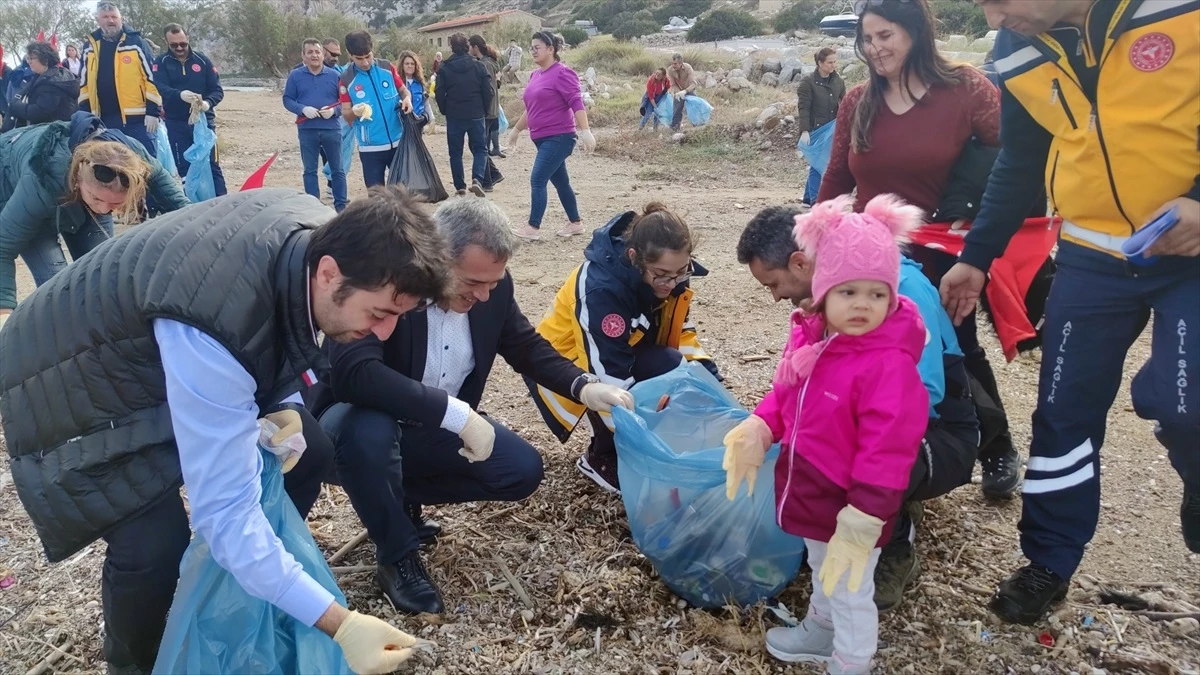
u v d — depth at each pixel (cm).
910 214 204
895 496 198
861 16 279
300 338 189
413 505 296
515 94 2117
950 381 248
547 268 642
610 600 262
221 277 180
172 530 208
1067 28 214
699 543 252
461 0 9069
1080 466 244
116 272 187
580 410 316
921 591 267
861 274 192
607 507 317
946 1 2208
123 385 190
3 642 260
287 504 214
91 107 766
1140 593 266
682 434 279
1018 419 380
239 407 182
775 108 1351
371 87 781
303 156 832
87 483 194
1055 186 235
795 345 231
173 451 199
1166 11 198
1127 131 209
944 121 281
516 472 282
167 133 866
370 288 174
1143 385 231
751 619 257
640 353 330
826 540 223
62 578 290
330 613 188
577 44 4284
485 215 241
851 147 305
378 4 9531
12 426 198
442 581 278
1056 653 242
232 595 196
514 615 262
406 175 766
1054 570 244
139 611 208
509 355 293
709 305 538
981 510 312
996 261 286
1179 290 220
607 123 1661
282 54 3734
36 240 407
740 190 1023
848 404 207
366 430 249
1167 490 322
